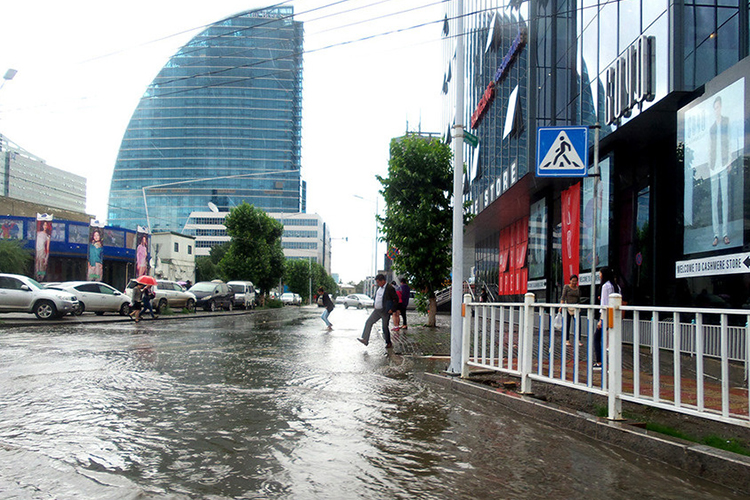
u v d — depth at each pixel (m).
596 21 17.16
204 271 79.31
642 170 17.02
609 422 5.26
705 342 5.39
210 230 136.88
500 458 4.49
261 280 50.47
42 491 3.53
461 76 9.42
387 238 21.12
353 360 10.70
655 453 4.59
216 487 3.68
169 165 147.62
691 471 4.25
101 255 32.38
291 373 8.77
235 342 13.91
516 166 22.45
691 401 5.07
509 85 24.47
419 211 20.06
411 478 3.94
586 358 6.04
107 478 3.80
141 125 149.25
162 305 28.58
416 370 9.62
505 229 33.50
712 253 12.38
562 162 8.03
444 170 20.44
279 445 4.69
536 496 3.64
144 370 8.81
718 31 12.88
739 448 4.48
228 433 5.05
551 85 20.17
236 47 147.62
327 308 19.33
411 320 28.02
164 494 3.53
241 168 147.75
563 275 21.86
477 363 8.05
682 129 13.62
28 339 13.78
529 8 21.41
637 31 14.56
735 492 3.84
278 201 147.88
